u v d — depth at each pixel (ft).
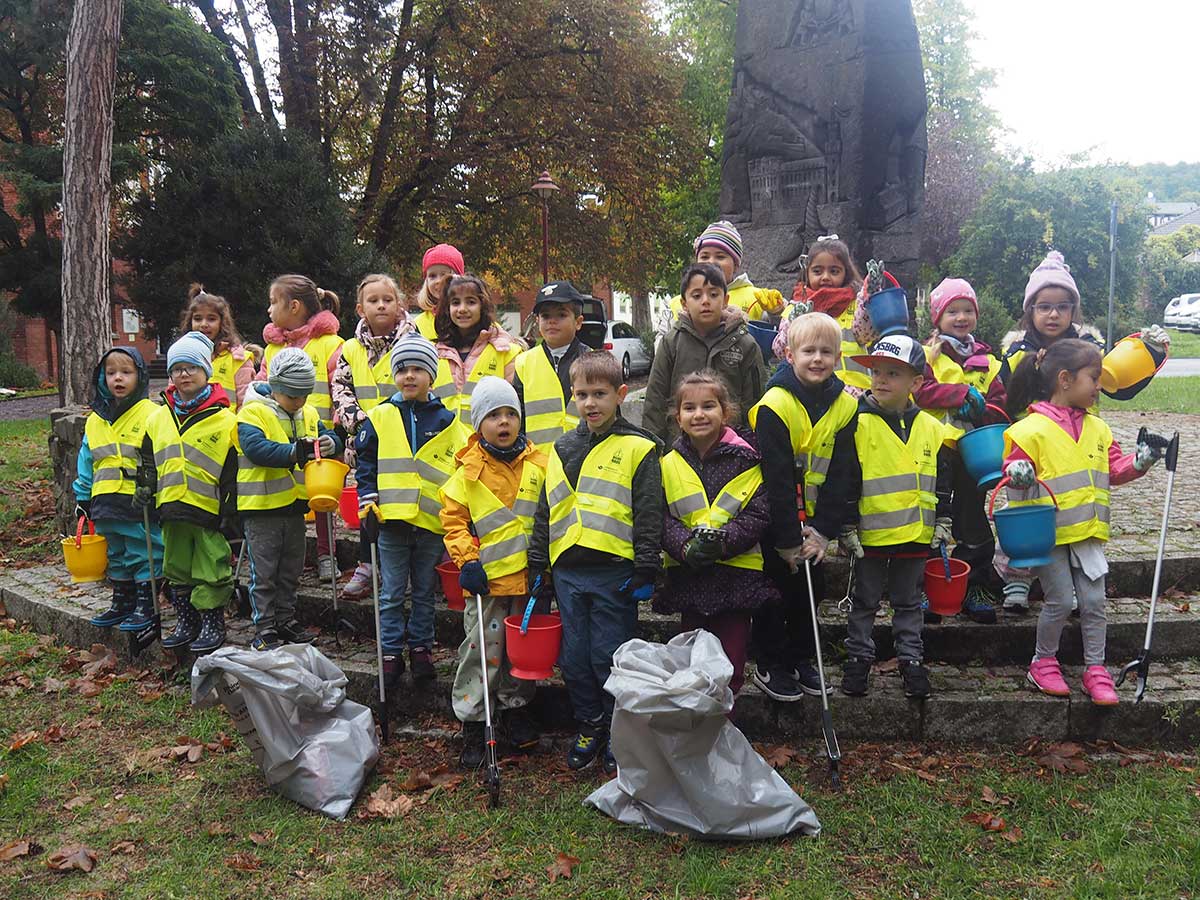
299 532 14.51
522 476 12.24
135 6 53.11
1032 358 13.83
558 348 14.21
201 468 14.29
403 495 13.08
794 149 24.97
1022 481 11.66
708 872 9.38
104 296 26.08
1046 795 10.61
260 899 9.37
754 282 25.63
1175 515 17.89
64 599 18.08
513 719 12.53
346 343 16.56
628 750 10.10
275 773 11.19
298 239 40.86
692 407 11.34
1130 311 82.12
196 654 14.44
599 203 66.80
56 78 60.54
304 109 50.80
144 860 10.18
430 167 56.08
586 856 9.82
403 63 52.85
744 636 11.44
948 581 11.94
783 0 25.14
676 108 62.54
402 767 11.94
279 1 50.42
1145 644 11.96
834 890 9.11
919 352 11.80
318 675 11.85
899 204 24.45
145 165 53.42
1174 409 38.40
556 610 12.87
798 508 11.38
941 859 9.52
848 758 11.66
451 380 15.07
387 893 9.39
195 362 14.43
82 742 13.02
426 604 13.33
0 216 61.05
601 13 55.47
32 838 10.61
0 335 84.43
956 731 12.01
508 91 56.80
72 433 22.44
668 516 11.57
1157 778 10.91
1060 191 74.02
